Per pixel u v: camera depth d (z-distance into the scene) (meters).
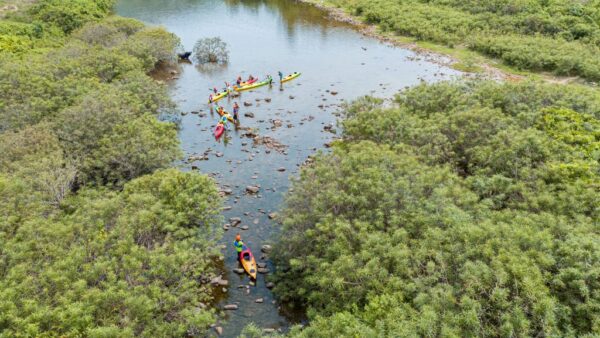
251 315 21.94
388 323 15.78
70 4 72.31
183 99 49.06
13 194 22.94
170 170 27.20
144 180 25.70
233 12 87.94
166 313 19.02
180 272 20.19
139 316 17.42
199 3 95.06
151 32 59.88
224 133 41.28
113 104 34.66
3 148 27.69
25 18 66.81
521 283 16.22
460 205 22.55
